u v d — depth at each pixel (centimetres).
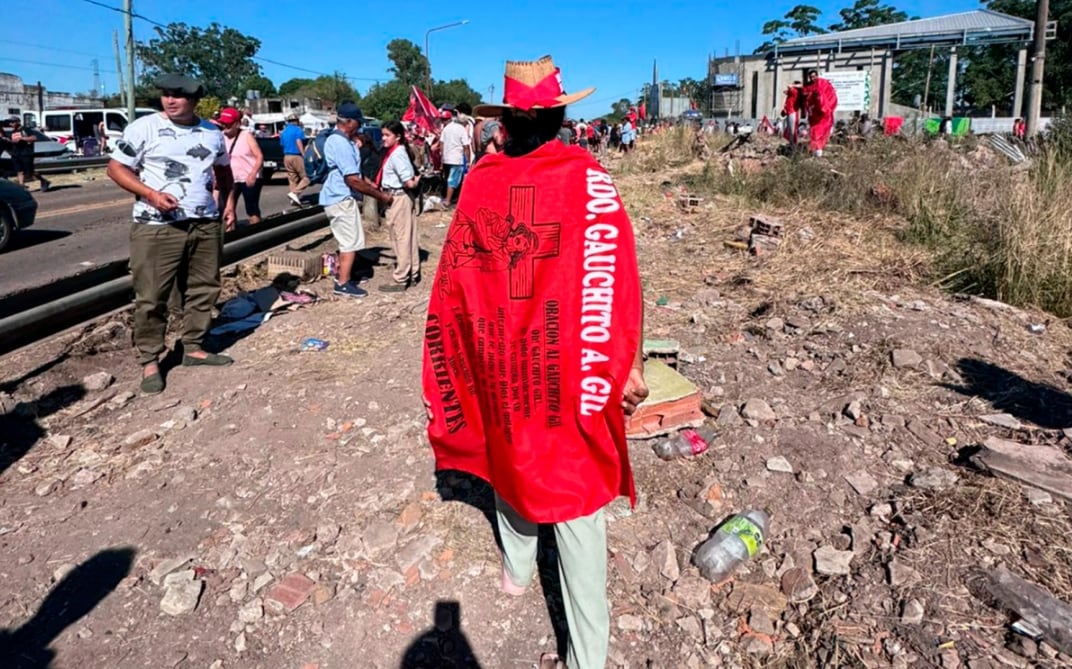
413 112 1488
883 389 437
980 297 593
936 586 284
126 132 433
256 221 849
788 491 346
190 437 396
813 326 534
